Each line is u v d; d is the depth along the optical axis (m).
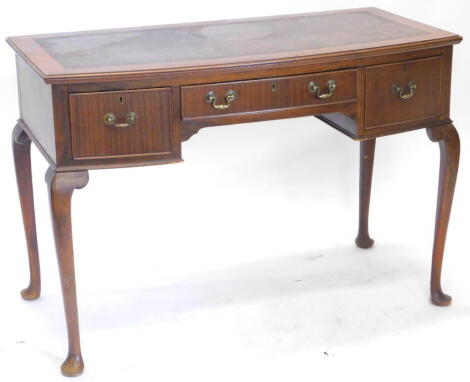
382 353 3.54
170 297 3.87
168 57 3.34
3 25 4.04
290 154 4.37
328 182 4.43
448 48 3.53
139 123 3.26
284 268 4.05
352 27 3.69
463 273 3.97
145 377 3.44
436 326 3.68
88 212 4.30
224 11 4.21
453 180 3.66
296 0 4.25
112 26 4.14
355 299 3.84
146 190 4.32
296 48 3.41
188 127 3.30
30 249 3.79
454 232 4.23
